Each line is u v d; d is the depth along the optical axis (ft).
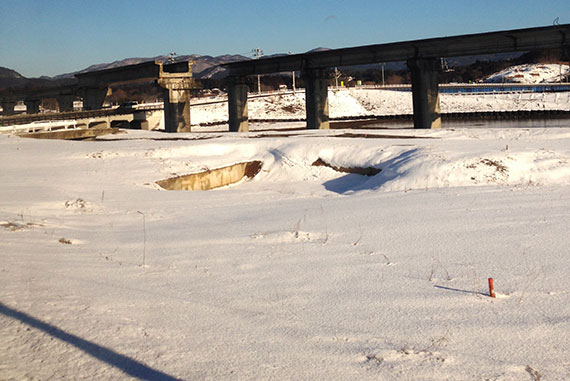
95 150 112.16
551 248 33.17
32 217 48.47
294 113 525.34
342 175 96.12
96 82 369.71
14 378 16.16
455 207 50.67
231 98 319.47
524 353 18.51
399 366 17.58
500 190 60.85
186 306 23.70
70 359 17.71
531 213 45.27
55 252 33.71
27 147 119.85
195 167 97.50
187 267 31.12
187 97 321.32
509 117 482.28
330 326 21.39
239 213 54.70
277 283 27.68
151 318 21.95
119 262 31.91
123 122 388.78
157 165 97.35
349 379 16.66
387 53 247.70
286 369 17.38
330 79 287.48
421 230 40.63
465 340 19.76
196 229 44.75
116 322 21.16
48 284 26.00
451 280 27.55
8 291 24.39
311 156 103.71
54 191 67.82
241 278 28.71
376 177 83.05
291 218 49.39
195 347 19.10
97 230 44.27
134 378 16.48
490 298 24.52
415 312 22.90
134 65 330.13
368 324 21.59
